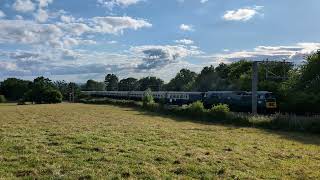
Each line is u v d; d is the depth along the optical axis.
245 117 38.78
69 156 15.44
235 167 14.49
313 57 52.81
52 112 58.53
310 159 17.39
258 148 20.50
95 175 12.10
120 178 11.93
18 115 49.88
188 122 41.31
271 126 35.38
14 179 11.39
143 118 46.41
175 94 72.38
